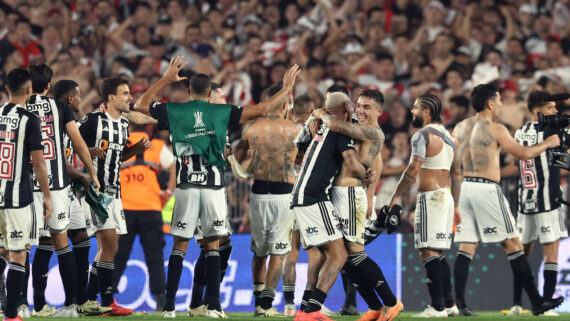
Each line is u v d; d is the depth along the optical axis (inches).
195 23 1945.1
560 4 2048.5
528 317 994.7
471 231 1039.0
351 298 1079.0
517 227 1101.7
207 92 884.0
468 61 1863.9
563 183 1290.6
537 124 1058.7
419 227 957.2
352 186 775.7
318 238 748.6
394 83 1836.9
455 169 979.3
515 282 1111.0
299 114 1020.5
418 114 968.9
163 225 1278.3
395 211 920.9
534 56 1920.5
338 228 753.6
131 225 1189.7
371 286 781.9
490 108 1035.9
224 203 897.5
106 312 946.7
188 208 879.1
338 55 1936.5
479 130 1028.5
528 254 1097.4
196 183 872.3
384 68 1838.1
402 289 1289.4
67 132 864.3
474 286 1290.6
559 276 1266.0
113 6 2079.2
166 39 1973.4
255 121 967.0
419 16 2041.1
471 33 1966.0
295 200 756.0
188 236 886.4
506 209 1022.4
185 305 1257.4
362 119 834.8
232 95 1796.3
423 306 1285.7
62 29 1980.8
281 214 954.1
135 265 1255.5
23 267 757.3
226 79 1817.2
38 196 840.9
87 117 932.6
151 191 1198.3
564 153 1013.2
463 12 2001.7
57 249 880.9
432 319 914.7
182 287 1259.8
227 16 2016.5
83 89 1823.3
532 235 1074.7
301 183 755.4
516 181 1294.3
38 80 860.6
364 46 1958.7
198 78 881.5
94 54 1931.6
